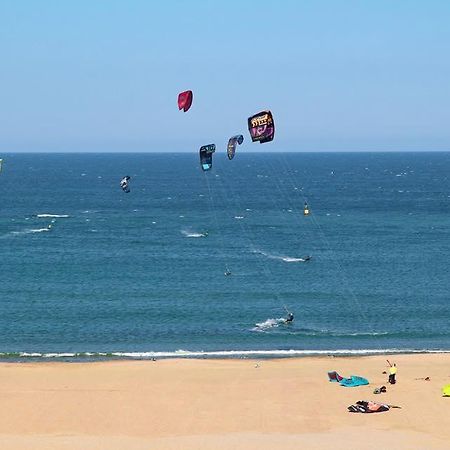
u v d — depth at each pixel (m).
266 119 59.34
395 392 53.53
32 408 49.66
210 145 70.12
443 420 48.00
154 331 73.50
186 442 43.84
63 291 89.88
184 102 61.03
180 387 54.59
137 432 45.69
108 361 62.72
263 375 58.00
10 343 69.12
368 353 66.56
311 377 57.38
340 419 48.06
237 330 73.94
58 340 70.31
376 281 97.62
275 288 92.56
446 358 64.00
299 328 75.00
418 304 85.75
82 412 49.03
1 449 42.44
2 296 87.06
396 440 44.41
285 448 42.88
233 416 48.62
